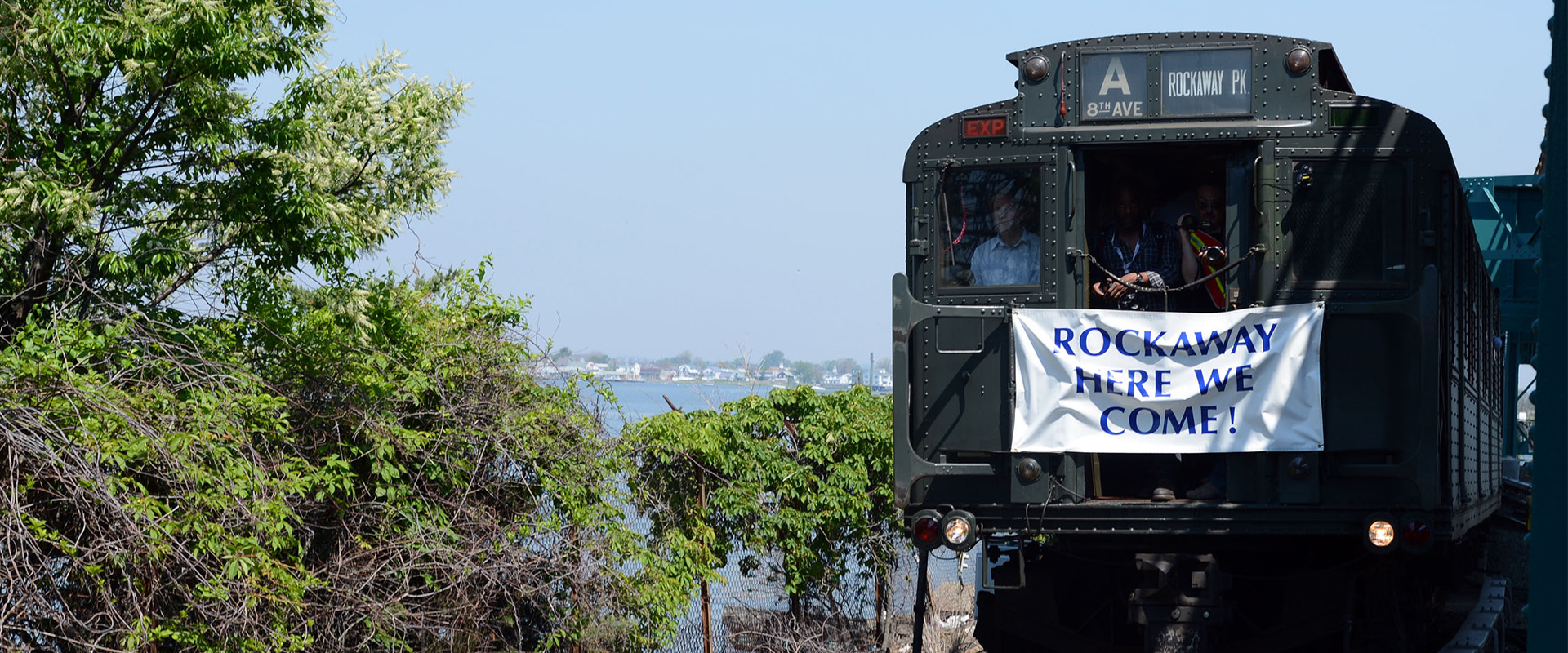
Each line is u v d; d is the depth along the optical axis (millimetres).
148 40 24266
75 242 25562
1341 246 24984
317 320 27516
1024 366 25609
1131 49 25656
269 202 26219
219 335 26203
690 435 30797
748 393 34750
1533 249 62125
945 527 25484
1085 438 25453
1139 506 25438
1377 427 24688
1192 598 25688
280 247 26938
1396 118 24875
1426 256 24688
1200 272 27641
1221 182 29047
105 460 20109
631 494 30500
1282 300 25047
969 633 35812
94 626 20844
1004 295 26031
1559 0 16141
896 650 34125
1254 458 25234
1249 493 25250
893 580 35844
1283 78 25172
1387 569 27781
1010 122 26125
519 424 27562
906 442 25391
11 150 25438
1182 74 25438
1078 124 25828
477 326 29438
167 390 22984
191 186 26719
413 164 28797
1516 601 41219
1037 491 25609
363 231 27344
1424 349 23859
